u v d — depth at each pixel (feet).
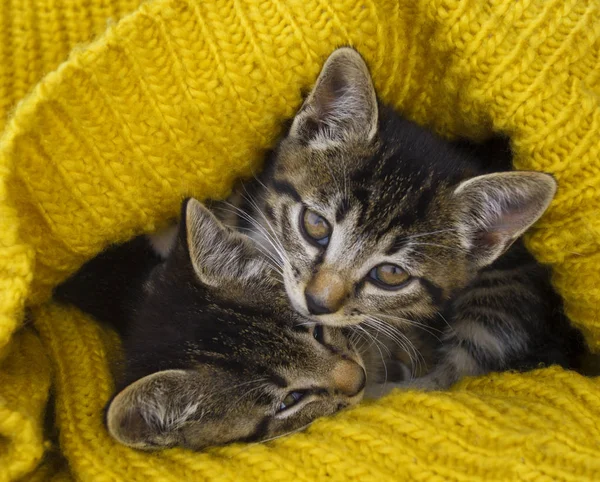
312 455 1.29
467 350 1.54
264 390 1.38
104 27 1.39
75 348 1.41
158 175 1.36
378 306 1.45
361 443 1.29
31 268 1.30
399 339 1.51
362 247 1.42
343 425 1.31
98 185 1.35
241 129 1.37
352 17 1.34
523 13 1.33
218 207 1.48
